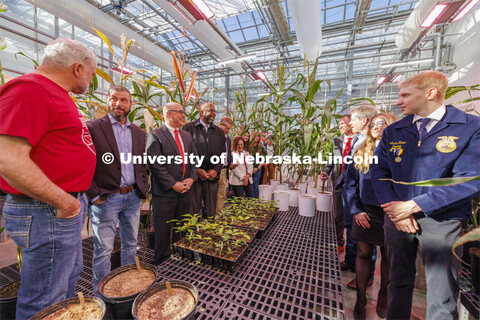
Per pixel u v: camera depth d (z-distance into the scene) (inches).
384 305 51.1
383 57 314.7
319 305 40.5
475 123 33.3
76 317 28.7
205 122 91.7
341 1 253.0
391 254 41.6
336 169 81.2
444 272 34.6
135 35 227.1
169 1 132.6
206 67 419.5
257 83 398.9
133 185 56.9
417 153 38.5
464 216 33.9
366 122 60.0
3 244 78.2
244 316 37.7
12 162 26.4
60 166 33.2
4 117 26.5
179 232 72.7
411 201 35.8
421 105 37.7
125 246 58.4
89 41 262.7
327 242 68.9
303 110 98.9
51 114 30.9
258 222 77.5
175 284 36.6
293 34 306.3
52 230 32.9
